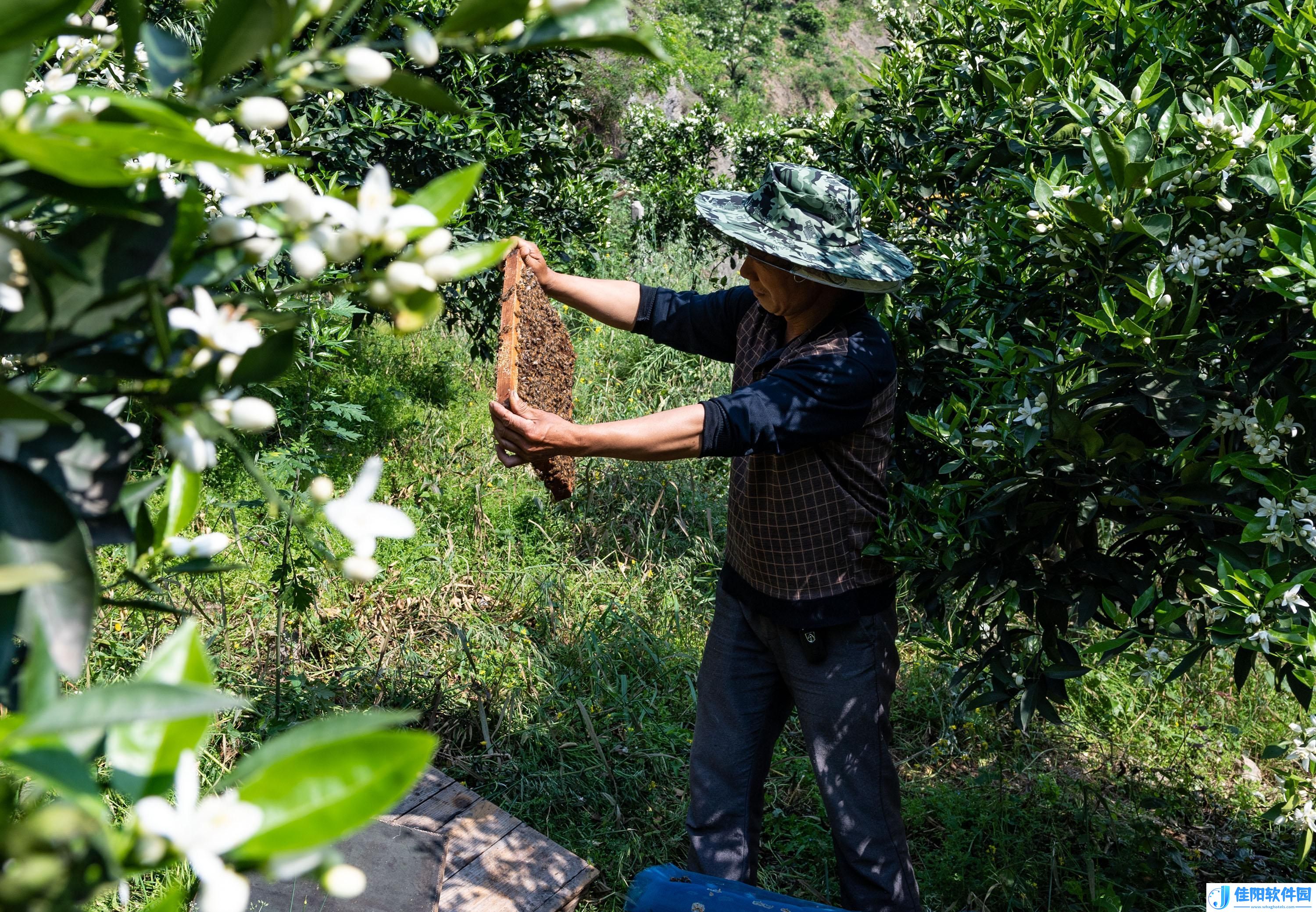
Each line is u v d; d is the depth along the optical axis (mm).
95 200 599
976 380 2582
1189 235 1946
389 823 2389
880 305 2795
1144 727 3783
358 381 5359
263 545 3756
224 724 2867
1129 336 1866
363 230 673
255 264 692
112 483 641
